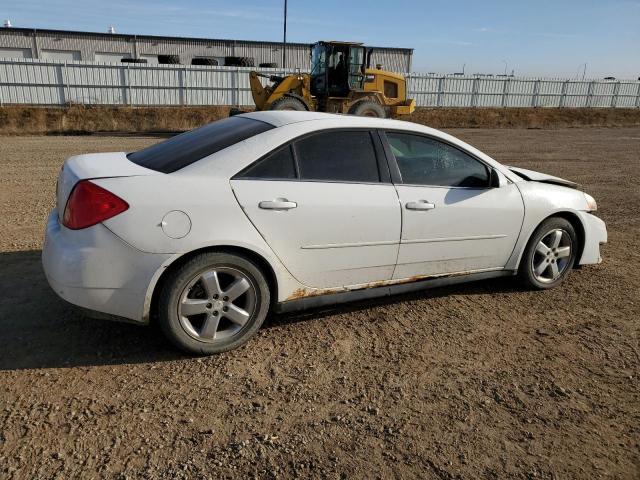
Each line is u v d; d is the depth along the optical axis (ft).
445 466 8.02
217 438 8.38
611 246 19.93
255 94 62.13
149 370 10.19
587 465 8.18
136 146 48.98
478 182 13.62
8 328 11.48
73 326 11.73
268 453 8.10
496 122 94.99
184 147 11.60
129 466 7.66
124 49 131.54
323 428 8.75
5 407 8.82
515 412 9.43
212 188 10.33
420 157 12.89
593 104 118.83
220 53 139.13
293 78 59.16
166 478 7.48
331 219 11.39
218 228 10.27
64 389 9.42
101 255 9.65
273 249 10.91
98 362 10.37
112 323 11.96
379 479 7.69
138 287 9.91
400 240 12.35
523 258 14.67
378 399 9.62
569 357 11.46
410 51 148.25
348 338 11.87
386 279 12.63
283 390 9.76
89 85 78.43
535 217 14.26
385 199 12.01
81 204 9.73
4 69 73.31
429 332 12.35
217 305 10.63
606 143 62.64
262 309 11.16
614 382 10.54
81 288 9.73
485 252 13.78
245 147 10.96
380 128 12.44
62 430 8.33
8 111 67.00
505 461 8.19
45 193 25.29
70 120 67.97
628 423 9.27
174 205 9.96
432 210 12.60
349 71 58.13
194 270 10.21
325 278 11.81
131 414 8.83
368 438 8.56
